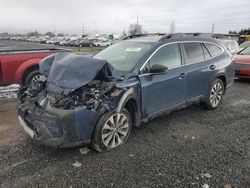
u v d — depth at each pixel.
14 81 7.52
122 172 3.80
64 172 3.76
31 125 4.30
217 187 3.51
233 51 13.45
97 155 4.25
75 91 4.13
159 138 4.95
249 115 6.36
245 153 4.44
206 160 4.18
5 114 6.16
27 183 3.51
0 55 7.30
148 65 4.96
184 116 6.17
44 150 4.36
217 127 5.56
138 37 6.23
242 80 10.96
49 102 4.18
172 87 5.34
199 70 5.97
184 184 3.55
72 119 3.90
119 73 4.72
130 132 4.98
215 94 6.64
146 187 3.48
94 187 3.46
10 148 4.41
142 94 4.76
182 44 5.79
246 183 3.61
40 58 7.76
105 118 4.21
